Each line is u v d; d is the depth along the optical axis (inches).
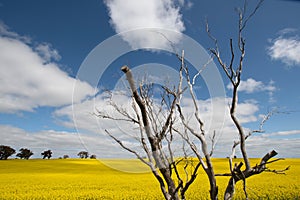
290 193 488.1
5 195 556.1
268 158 121.7
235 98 116.6
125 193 568.4
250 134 124.0
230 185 122.4
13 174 1136.2
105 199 511.2
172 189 117.3
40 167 1572.3
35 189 660.1
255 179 756.0
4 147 2787.9
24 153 2888.8
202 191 543.5
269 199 443.5
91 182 798.5
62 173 1192.8
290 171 1006.4
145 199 499.2
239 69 115.3
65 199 518.6
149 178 907.4
